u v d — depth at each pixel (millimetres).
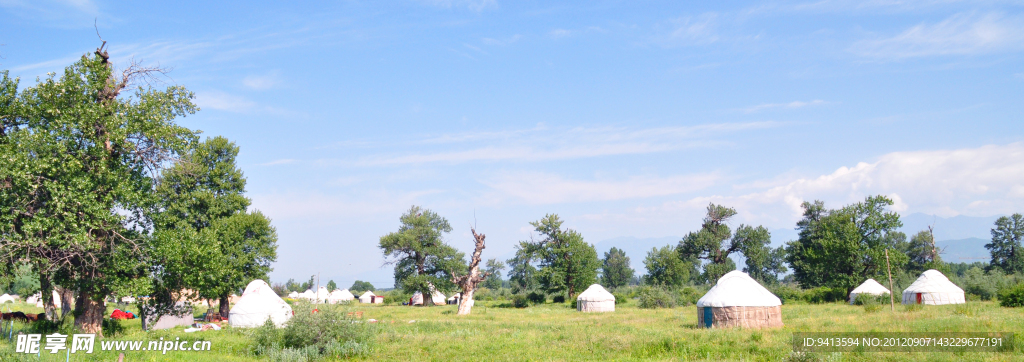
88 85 25000
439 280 75562
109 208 25406
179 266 28078
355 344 23203
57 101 24359
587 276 80000
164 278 29172
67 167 23672
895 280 69250
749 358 19484
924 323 24297
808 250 67188
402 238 75562
